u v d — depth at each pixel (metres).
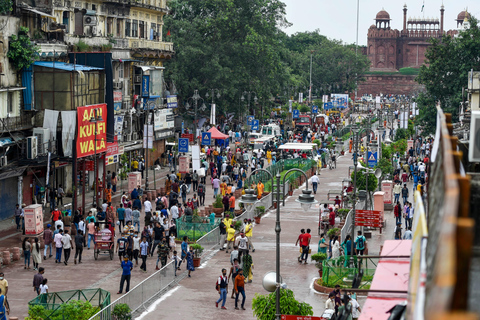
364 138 105.12
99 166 56.06
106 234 35.88
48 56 50.72
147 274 32.88
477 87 68.56
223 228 39.16
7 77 46.22
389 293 11.30
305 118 114.75
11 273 32.44
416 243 7.16
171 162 68.31
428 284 4.87
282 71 103.44
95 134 46.03
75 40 56.72
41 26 51.50
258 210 46.38
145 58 71.69
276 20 102.44
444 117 7.71
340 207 48.62
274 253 37.88
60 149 47.91
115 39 63.66
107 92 53.62
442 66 81.31
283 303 24.45
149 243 36.84
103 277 32.16
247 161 70.00
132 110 64.62
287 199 57.62
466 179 4.64
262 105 99.94
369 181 51.06
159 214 39.44
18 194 45.78
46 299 24.52
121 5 67.75
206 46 89.88
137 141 65.56
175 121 85.38
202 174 57.22
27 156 45.12
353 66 175.88
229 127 97.62
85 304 23.41
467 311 3.88
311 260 36.41
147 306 28.12
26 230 38.16
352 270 30.84
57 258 34.66
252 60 94.00
